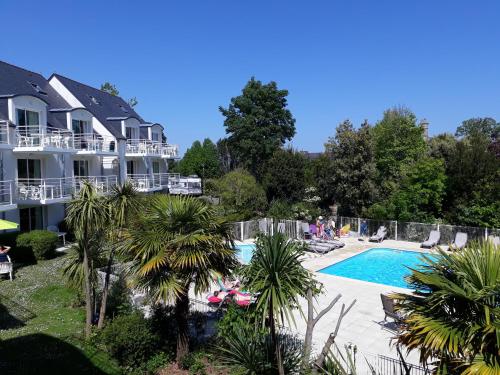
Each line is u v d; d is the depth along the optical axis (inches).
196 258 349.4
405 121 1430.9
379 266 903.1
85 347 444.5
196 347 422.0
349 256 943.0
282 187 1478.8
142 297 522.0
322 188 1322.6
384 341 466.6
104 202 443.5
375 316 549.6
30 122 1000.2
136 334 398.9
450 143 1346.0
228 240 394.0
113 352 403.5
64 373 390.6
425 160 1173.7
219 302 542.3
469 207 1063.6
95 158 1264.8
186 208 374.3
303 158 1530.5
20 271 762.2
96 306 527.8
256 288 263.0
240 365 312.8
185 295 387.5
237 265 396.2
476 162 1146.7
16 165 936.9
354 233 1184.8
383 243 1095.0
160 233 365.4
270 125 2219.5
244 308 401.1
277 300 257.3
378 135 1417.3
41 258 834.2
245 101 2218.3
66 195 1021.8
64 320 527.8
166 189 1692.9
